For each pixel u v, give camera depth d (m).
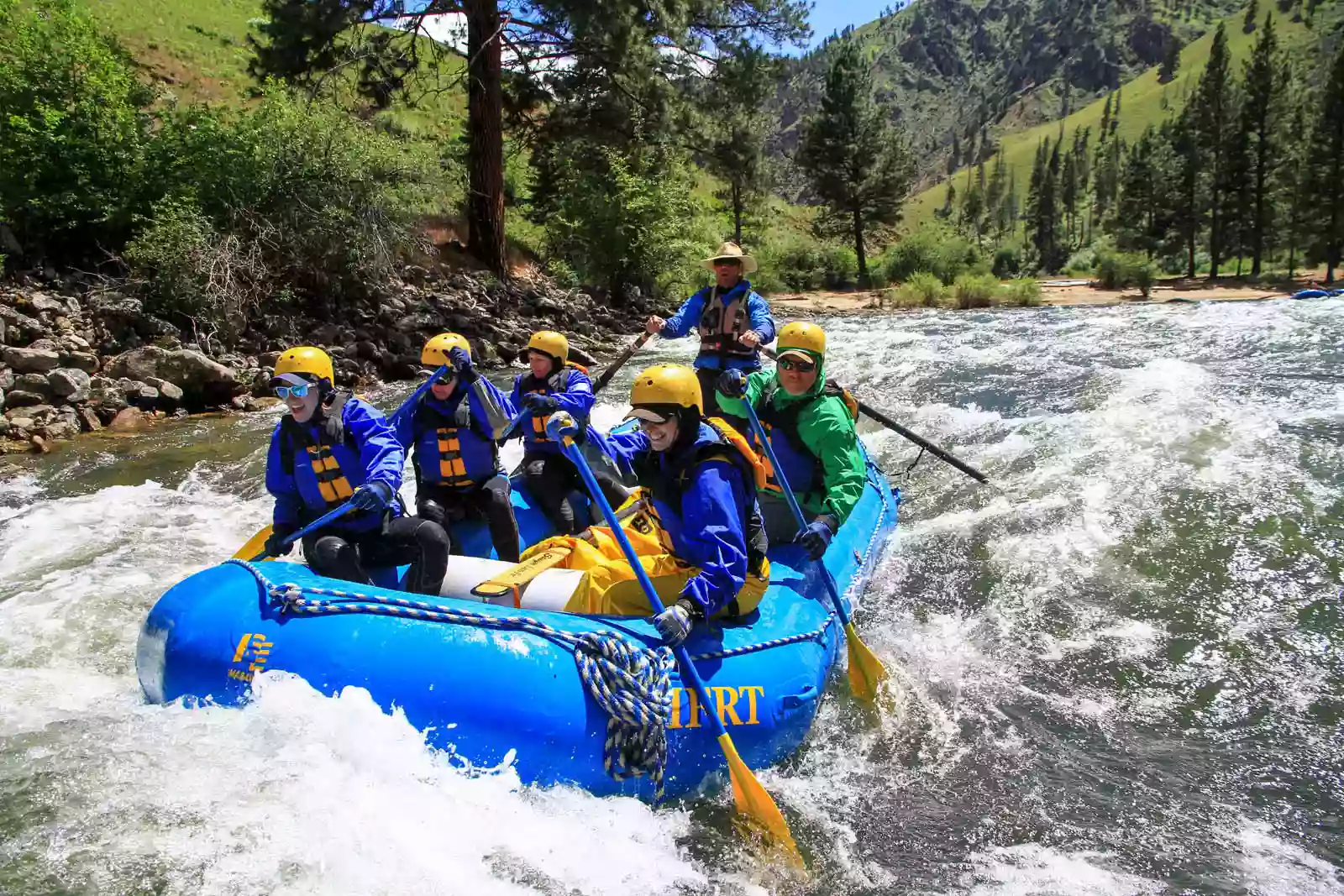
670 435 3.49
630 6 18.58
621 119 23.56
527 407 4.80
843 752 3.72
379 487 3.71
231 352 12.34
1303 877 2.96
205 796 3.04
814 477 4.64
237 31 30.70
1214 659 4.37
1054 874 2.99
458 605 3.44
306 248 14.05
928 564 5.66
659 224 22.47
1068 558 5.60
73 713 3.68
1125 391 9.64
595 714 3.19
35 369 10.10
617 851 2.99
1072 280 47.91
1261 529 5.76
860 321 21.73
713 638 3.58
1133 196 57.84
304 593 3.48
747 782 3.17
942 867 3.04
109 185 13.09
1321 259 39.56
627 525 4.05
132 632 4.72
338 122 15.02
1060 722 3.92
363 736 3.13
